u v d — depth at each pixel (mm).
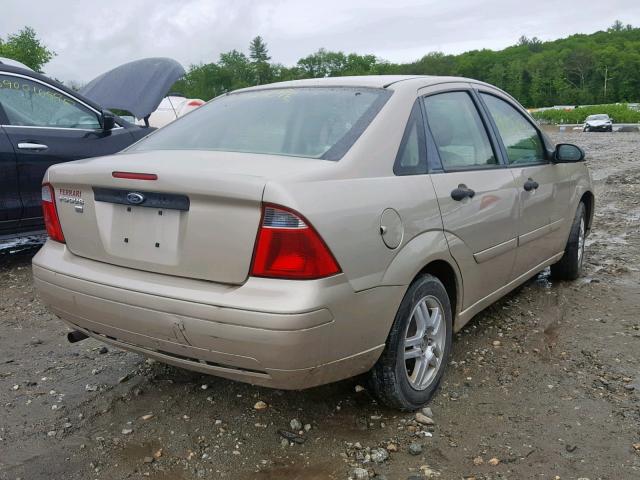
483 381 3580
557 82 145625
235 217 2527
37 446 2943
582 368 3752
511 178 3994
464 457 2834
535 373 3684
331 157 2854
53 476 2719
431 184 3191
